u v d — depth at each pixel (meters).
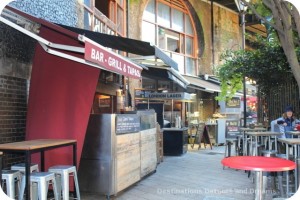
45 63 6.57
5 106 6.38
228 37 20.25
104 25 11.25
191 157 11.84
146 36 15.53
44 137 6.35
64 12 8.34
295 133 6.94
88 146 6.40
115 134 6.43
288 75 10.20
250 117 18.61
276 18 5.82
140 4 14.62
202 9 18.59
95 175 6.33
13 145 4.79
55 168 5.37
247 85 19.72
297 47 8.54
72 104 6.31
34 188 4.86
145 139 8.08
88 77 6.29
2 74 6.27
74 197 5.95
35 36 5.59
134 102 13.62
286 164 3.93
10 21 5.63
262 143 8.93
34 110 6.47
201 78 18.39
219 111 17.78
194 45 18.59
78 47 5.95
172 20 17.23
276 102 11.20
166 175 8.59
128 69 6.58
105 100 10.98
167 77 11.17
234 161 4.13
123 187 6.70
